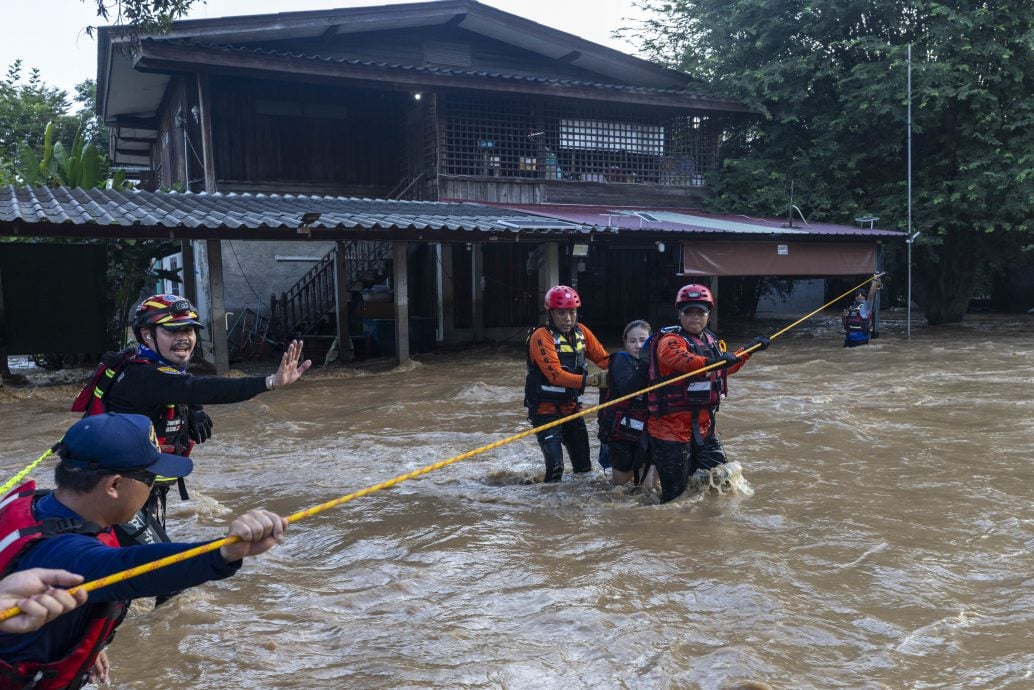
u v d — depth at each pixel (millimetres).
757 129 24031
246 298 19594
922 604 3920
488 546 4871
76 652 1948
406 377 14070
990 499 5770
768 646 3459
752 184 22703
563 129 21531
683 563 4504
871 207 22172
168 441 3855
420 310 21297
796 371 13648
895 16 21453
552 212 18828
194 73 18328
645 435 5922
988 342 18297
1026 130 20578
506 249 20969
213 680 3232
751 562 4469
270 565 4668
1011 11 20391
